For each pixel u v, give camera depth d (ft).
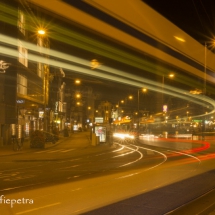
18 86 138.41
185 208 29.07
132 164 68.23
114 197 33.73
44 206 29.89
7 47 123.03
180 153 98.58
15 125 137.59
